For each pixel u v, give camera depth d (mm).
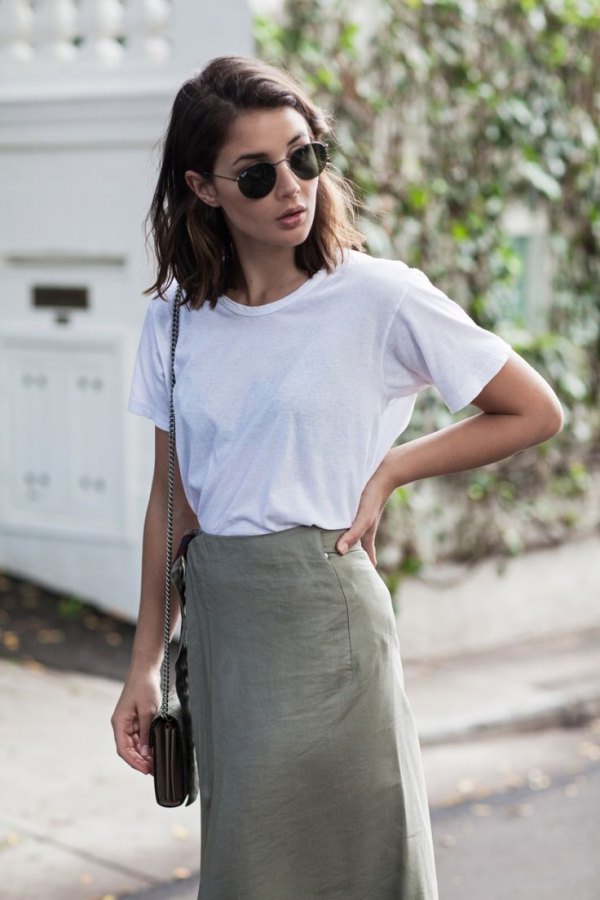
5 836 4699
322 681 2357
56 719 5809
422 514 7445
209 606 2439
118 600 7047
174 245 2490
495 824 5199
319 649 2359
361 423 2371
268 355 2377
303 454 2355
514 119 7688
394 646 2436
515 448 2410
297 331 2371
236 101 2309
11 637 6703
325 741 2350
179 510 2654
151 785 5211
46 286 7148
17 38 6992
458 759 6047
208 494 2438
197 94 2361
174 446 2574
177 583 2555
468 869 4719
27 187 7105
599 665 7430
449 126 7438
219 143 2320
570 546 8289
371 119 7059
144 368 2611
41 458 7227
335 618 2361
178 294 2516
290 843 2363
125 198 6805
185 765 2607
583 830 5145
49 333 7102
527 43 7777
